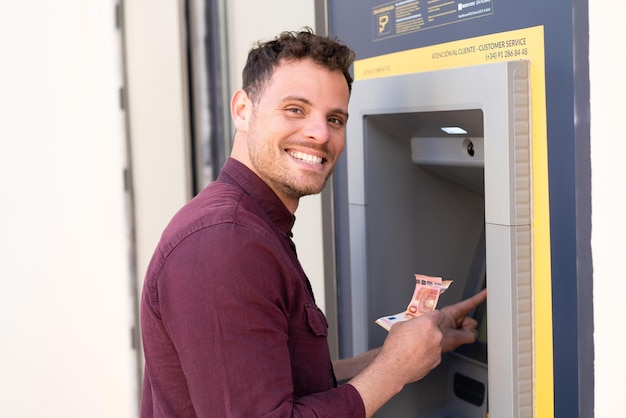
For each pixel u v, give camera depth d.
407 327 1.47
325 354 1.46
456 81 1.61
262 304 1.29
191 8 2.97
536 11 1.47
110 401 3.45
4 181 3.44
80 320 3.45
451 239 2.07
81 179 3.33
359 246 1.97
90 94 3.24
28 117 3.36
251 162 1.48
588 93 1.37
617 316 1.35
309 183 1.45
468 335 1.84
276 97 1.43
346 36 2.05
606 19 1.33
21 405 3.60
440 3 1.71
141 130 3.17
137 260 3.29
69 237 3.40
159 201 3.18
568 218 1.45
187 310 1.28
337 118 1.48
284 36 1.49
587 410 1.43
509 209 1.51
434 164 1.91
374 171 1.95
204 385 1.28
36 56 3.30
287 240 1.54
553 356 1.51
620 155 1.31
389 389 1.42
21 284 3.50
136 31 3.10
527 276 1.54
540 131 1.49
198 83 3.01
